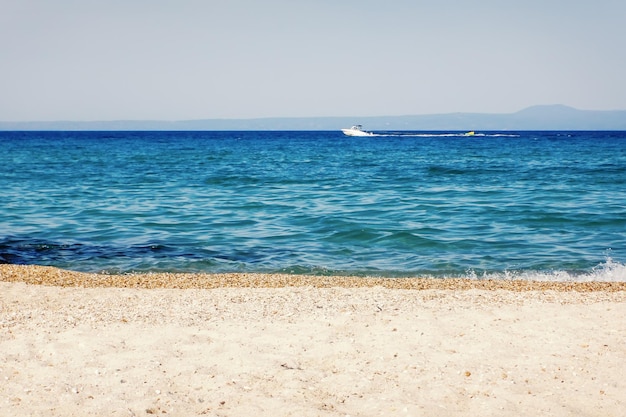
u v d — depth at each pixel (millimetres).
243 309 9508
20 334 8094
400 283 12867
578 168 48219
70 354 7289
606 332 8039
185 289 11531
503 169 47875
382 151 86500
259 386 6418
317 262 15203
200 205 25203
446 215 22172
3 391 6289
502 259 15453
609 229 19344
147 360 7102
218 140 155625
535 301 10055
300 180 37906
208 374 6723
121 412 5848
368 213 22734
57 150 84500
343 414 5773
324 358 7203
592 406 5895
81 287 11984
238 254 16047
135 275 13570
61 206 24688
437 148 97812
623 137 184500
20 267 13938
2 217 21781
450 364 6969
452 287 12492
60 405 5973
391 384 6438
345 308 9461
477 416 5723
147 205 25172
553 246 16906
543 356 7188
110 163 55156
